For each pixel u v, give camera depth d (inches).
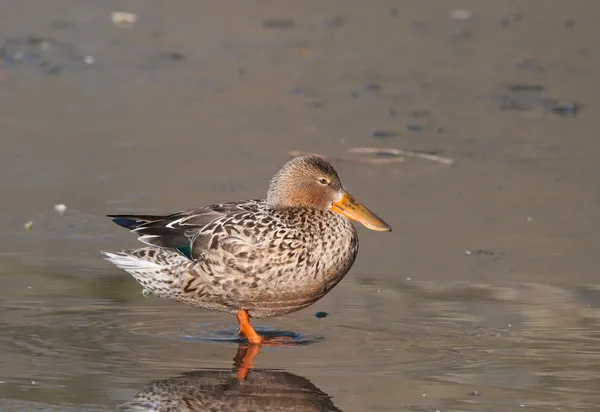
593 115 743.1
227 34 956.0
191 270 392.8
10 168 625.0
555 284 458.3
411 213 561.0
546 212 561.9
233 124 720.3
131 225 412.8
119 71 839.1
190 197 581.9
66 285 450.9
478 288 453.1
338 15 1033.5
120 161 642.8
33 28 949.2
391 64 869.8
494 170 633.6
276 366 363.9
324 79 829.2
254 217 394.6
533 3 1073.5
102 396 332.5
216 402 329.4
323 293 404.2
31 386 339.9
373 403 330.3
